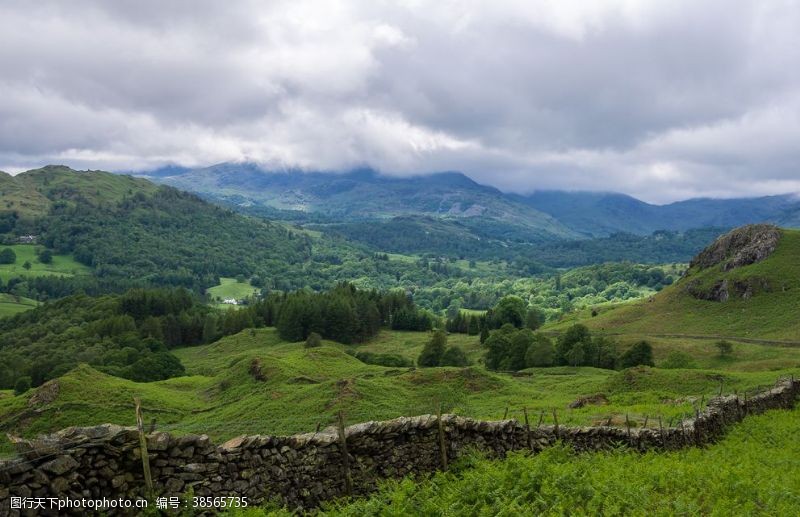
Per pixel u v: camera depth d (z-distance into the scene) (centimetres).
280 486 1659
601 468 2348
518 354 13800
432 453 2131
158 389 9744
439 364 13900
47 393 8600
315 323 18400
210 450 1520
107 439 1321
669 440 3125
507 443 2464
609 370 11962
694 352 14362
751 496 2102
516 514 1666
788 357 12619
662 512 1784
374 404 7725
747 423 4141
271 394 8738
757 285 18712
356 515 1628
